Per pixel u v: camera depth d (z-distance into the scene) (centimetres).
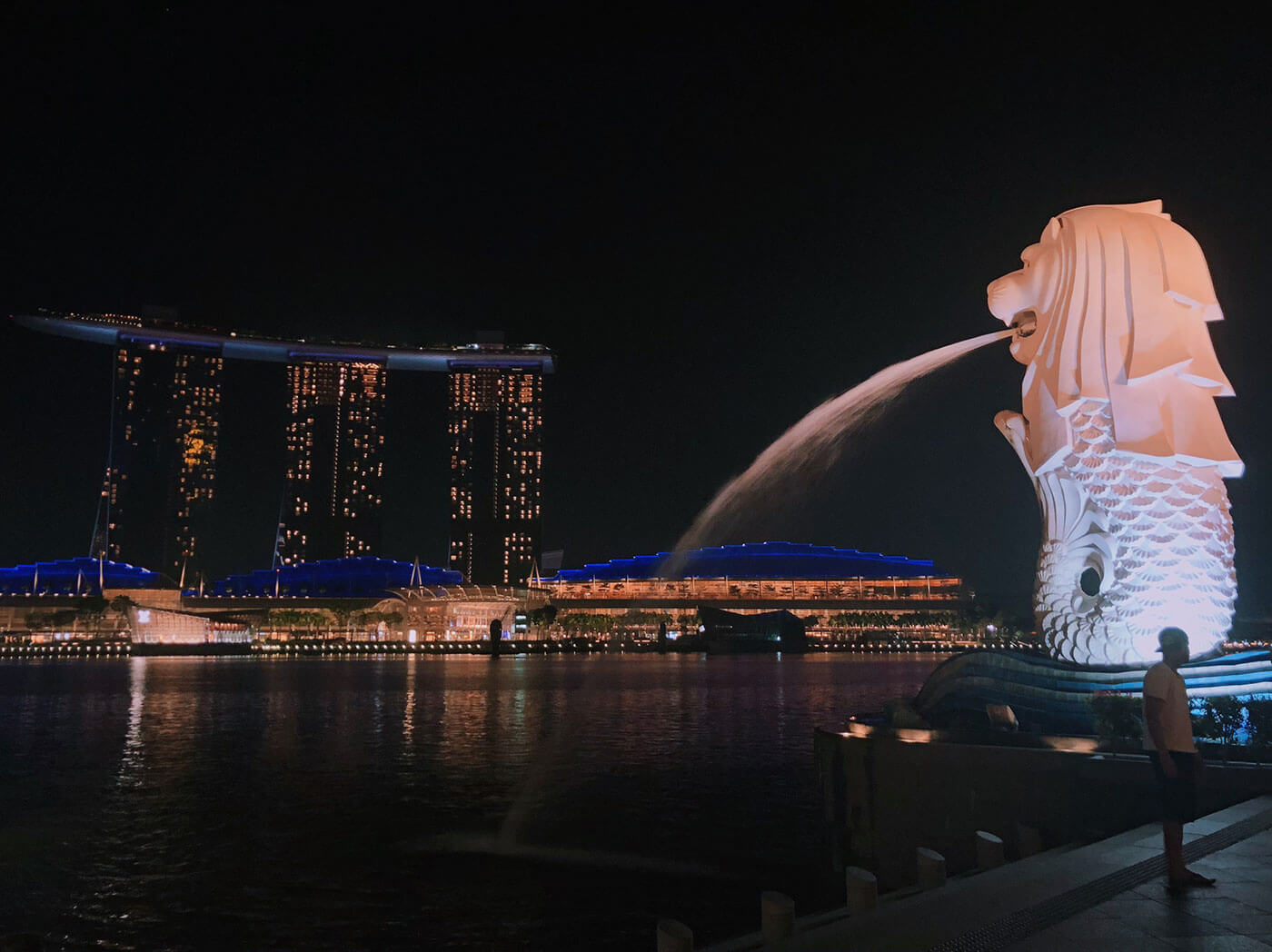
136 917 1908
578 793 3141
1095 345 2219
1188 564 2123
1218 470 2172
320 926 1853
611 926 1852
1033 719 2236
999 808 1719
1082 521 2273
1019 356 2483
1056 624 2288
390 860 2300
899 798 1895
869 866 1944
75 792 3153
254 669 13312
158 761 3862
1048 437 2300
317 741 4534
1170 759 873
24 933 1814
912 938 724
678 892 2056
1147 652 2122
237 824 2681
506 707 6544
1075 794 1623
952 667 2370
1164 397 2153
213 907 1964
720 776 3488
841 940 729
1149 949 688
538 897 2031
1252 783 1400
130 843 2464
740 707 6438
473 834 2567
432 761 3862
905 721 2155
